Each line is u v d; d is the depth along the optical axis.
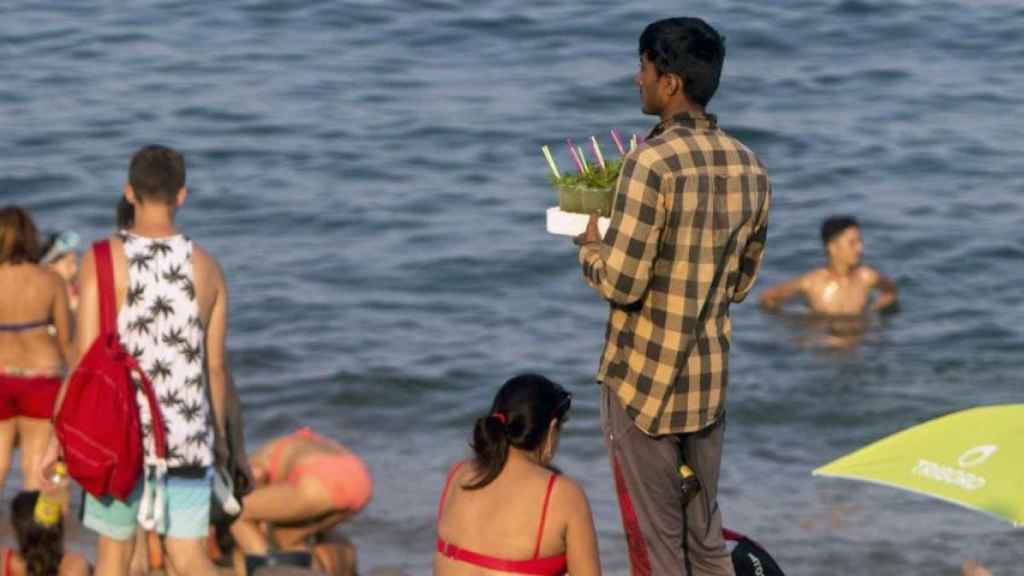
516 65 75.44
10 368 31.91
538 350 45.41
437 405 41.62
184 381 21.03
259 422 40.28
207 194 58.28
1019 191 59.03
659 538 20.19
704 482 20.38
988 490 20.73
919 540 33.41
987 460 21.25
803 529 33.97
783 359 44.88
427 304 48.84
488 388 42.69
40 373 32.03
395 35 80.25
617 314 19.84
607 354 20.09
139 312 20.80
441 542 19.88
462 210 57.16
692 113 19.30
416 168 61.50
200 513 21.53
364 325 46.91
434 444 39.22
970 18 82.31
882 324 47.59
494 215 56.66
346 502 27.25
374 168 61.41
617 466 20.19
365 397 41.94
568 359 44.72
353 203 57.62
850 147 63.94
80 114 67.00
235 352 44.59
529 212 57.00
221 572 26.05
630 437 19.91
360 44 78.88
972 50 77.75
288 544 27.91
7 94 69.56
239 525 27.20
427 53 77.56
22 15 82.56
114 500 21.20
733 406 41.69
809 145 64.19
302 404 41.41
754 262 20.27
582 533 19.47
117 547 21.52
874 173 60.97
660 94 19.36
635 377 19.67
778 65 75.31
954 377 43.97
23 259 31.86
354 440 39.31
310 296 49.09
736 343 46.12
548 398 19.72
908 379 43.72
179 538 21.53
